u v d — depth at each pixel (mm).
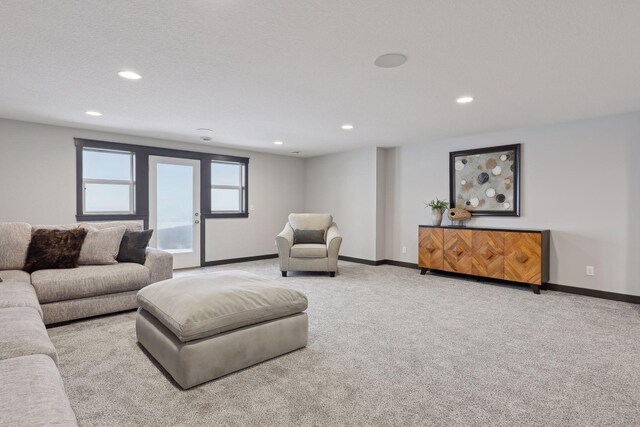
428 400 1854
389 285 4531
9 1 1733
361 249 6273
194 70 2645
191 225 5762
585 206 4062
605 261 3920
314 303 3678
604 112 3756
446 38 2135
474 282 4703
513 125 4371
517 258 4219
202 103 3486
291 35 2102
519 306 3582
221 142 5641
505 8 1808
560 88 3014
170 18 1909
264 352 2285
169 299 2219
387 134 4973
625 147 3799
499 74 2705
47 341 1643
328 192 6891
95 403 1813
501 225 4754
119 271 3229
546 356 2391
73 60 2463
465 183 5094
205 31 2055
